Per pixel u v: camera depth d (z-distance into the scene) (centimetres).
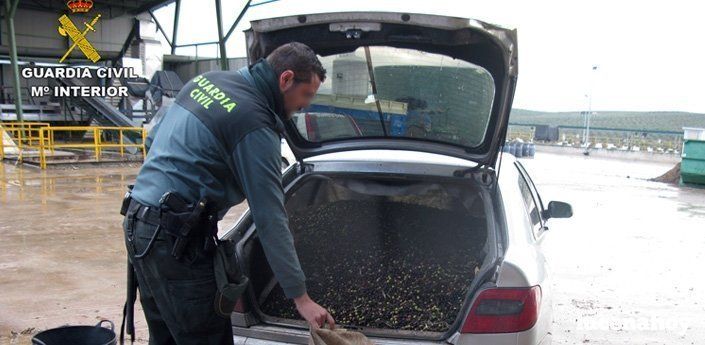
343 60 287
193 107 202
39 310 410
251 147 193
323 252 311
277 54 207
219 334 211
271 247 198
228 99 198
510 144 2309
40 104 2002
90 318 397
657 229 782
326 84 294
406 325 250
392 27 257
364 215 344
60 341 239
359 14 249
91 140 1986
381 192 313
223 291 199
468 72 277
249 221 288
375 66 288
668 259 614
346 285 284
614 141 2852
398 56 279
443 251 305
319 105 303
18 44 2036
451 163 310
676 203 1057
